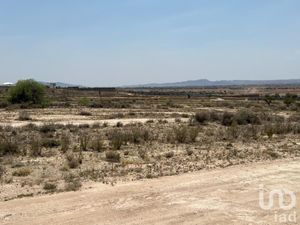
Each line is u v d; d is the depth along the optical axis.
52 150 20.84
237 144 23.88
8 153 19.50
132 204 10.46
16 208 10.16
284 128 30.84
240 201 10.76
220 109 69.00
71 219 9.24
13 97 67.56
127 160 17.70
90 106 69.81
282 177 13.75
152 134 27.66
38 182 13.36
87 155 19.20
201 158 18.53
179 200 10.84
